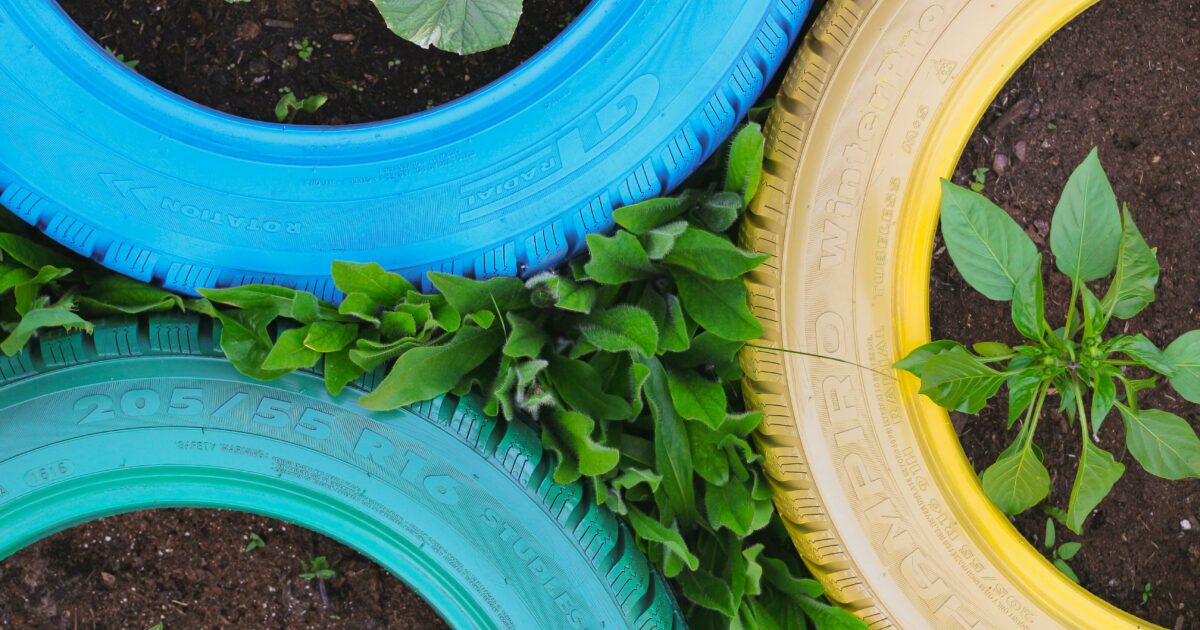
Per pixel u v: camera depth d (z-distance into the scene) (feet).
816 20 5.34
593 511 5.34
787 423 5.43
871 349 5.41
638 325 5.16
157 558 6.04
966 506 5.56
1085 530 6.22
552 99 5.00
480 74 5.73
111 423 5.07
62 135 4.88
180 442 5.10
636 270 5.29
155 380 5.10
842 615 5.63
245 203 5.02
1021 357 5.41
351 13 5.55
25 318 4.75
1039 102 5.98
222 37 5.53
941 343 5.24
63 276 5.26
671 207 5.25
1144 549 6.29
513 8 4.86
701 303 5.31
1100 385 5.29
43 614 6.03
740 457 5.73
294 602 6.13
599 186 5.08
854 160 5.26
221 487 5.19
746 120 5.75
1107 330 6.26
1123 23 6.00
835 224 5.31
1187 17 6.06
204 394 5.11
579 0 5.69
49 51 4.83
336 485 5.16
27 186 4.91
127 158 4.94
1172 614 6.35
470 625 5.33
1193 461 5.36
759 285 5.35
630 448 5.54
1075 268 5.22
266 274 5.14
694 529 5.99
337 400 5.11
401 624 6.20
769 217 5.32
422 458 5.14
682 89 4.99
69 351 5.06
